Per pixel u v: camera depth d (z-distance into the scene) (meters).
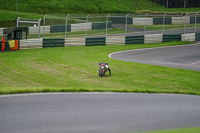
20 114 28.97
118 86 56.97
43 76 64.56
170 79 64.75
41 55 93.94
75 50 105.38
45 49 108.31
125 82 61.06
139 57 93.56
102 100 37.25
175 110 33.66
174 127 26.55
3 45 102.19
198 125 27.75
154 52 103.62
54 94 40.00
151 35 123.31
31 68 73.06
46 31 132.12
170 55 98.25
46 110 30.73
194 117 30.83
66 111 30.61
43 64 78.50
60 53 98.31
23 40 108.81
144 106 34.81
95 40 117.75
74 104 34.00
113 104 35.00
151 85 59.06
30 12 185.88
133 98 40.16
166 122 28.08
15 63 79.38
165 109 33.88
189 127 26.83
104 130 24.70
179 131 22.95
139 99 39.59
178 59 91.06
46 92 41.38
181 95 47.16
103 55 95.38
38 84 56.69
